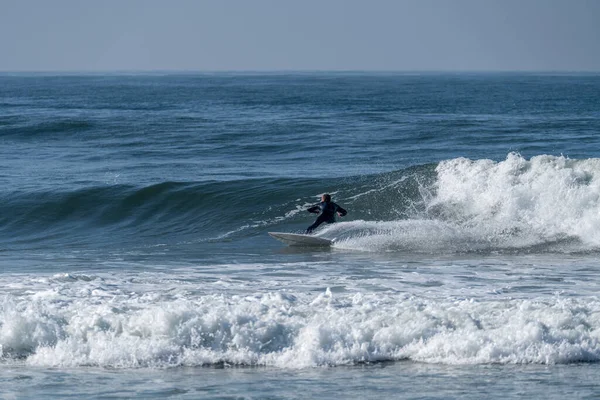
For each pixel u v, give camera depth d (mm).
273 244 76562
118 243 81062
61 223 92250
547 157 81875
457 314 40281
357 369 36125
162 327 38781
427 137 166250
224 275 58156
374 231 76125
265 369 36344
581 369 35750
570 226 73812
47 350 37719
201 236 83000
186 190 94875
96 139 170500
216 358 37188
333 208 76938
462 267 61906
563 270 60250
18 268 62875
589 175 77812
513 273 58781
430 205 82938
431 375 35031
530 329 38219
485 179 82188
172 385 33938
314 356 37031
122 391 33094
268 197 91562
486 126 192250
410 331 38719
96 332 38781
